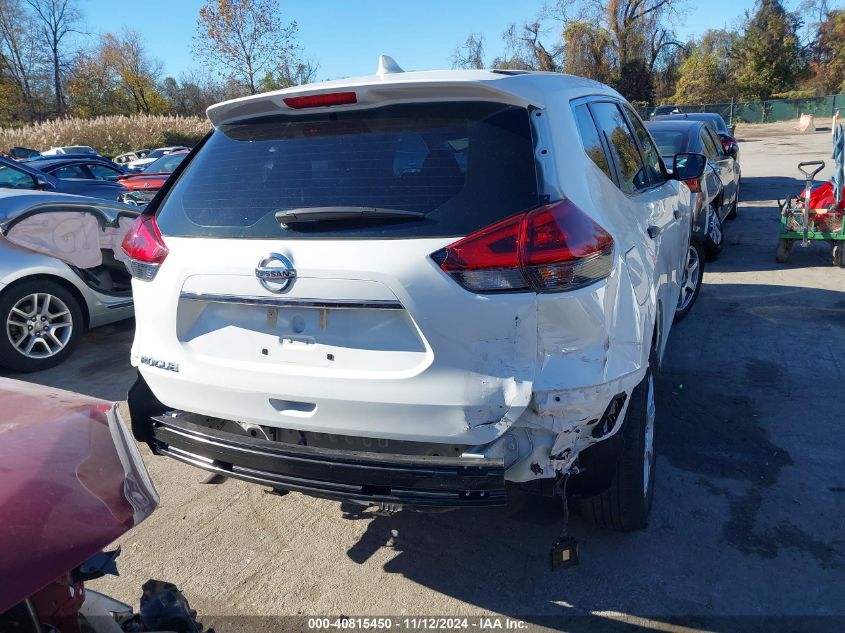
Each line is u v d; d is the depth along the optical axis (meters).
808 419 4.34
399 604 2.86
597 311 2.43
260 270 2.54
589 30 45.28
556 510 3.41
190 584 3.02
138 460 1.80
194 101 65.81
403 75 2.85
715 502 3.47
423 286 2.35
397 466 2.39
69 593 1.62
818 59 60.03
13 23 57.34
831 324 6.11
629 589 2.88
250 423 2.75
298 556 3.20
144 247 2.90
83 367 5.82
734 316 6.49
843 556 3.04
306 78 30.97
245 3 28.16
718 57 53.38
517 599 2.86
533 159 2.47
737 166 11.76
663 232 3.85
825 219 8.16
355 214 2.45
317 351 2.54
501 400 2.34
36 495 1.47
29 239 5.54
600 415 2.46
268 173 2.75
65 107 60.28
